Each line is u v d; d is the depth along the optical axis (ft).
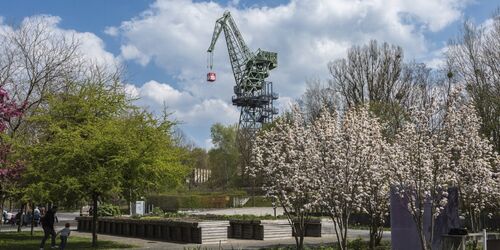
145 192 71.20
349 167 41.73
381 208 52.44
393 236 42.83
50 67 89.04
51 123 70.79
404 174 39.73
